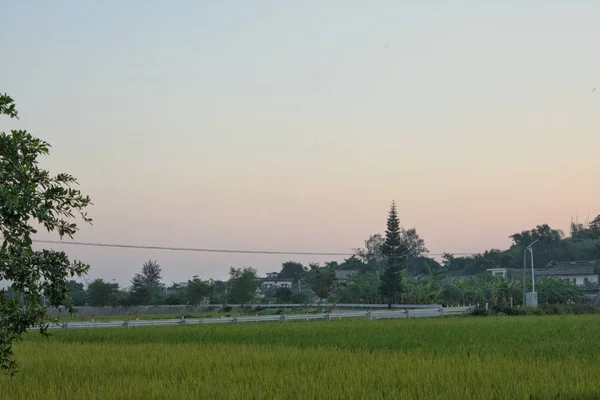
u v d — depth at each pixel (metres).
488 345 24.12
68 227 9.84
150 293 88.06
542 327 34.75
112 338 29.42
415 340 26.70
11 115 9.93
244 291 82.62
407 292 80.56
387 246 82.50
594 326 35.66
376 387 14.70
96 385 15.29
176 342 27.42
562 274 95.75
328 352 21.86
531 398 13.61
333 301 81.19
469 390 13.95
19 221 9.48
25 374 17.09
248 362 19.44
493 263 125.50
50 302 10.25
